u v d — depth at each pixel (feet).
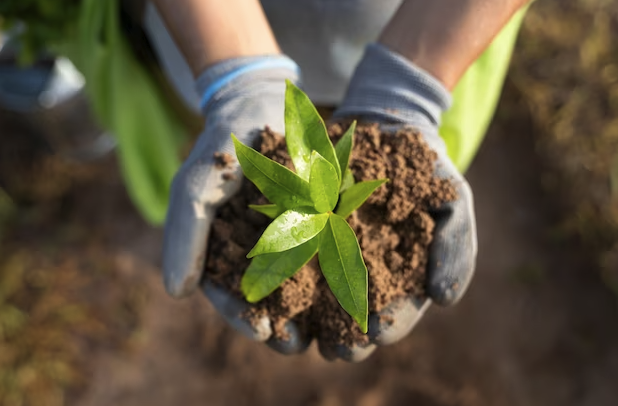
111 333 3.52
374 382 3.40
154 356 3.51
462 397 3.35
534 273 3.48
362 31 2.34
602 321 3.40
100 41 2.42
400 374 3.40
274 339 2.04
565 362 3.40
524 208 3.57
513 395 3.37
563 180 3.49
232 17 2.08
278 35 2.39
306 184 1.75
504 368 3.40
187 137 3.20
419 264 2.02
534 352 3.42
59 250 3.62
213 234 2.07
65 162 3.73
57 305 3.51
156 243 3.66
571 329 3.42
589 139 3.44
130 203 3.71
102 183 3.74
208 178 2.05
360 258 1.75
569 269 3.48
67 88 3.11
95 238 3.66
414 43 2.06
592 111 3.46
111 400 3.46
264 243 1.70
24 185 3.71
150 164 2.86
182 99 2.85
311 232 1.75
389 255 2.01
